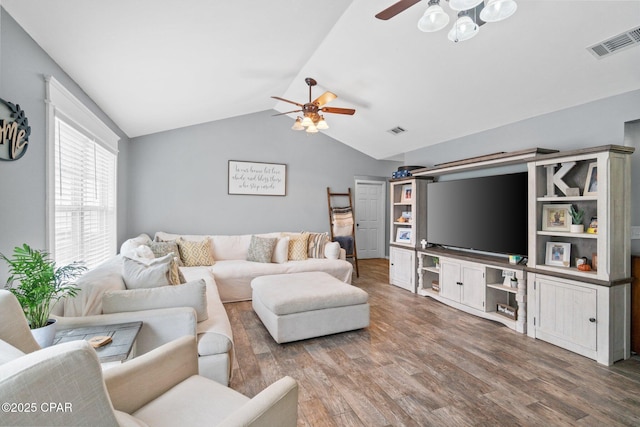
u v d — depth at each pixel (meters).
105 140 3.20
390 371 2.19
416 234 4.34
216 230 5.03
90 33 1.91
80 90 2.60
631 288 2.45
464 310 3.50
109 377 1.05
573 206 2.68
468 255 3.58
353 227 5.85
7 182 1.56
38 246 1.85
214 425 1.03
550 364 2.29
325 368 2.23
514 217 3.12
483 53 2.62
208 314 2.15
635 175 2.58
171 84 3.07
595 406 1.80
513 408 1.78
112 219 3.62
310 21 2.60
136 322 1.66
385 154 5.79
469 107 3.42
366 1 2.44
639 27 2.01
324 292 2.82
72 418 0.53
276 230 5.43
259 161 5.29
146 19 1.92
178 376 1.28
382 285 4.75
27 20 1.65
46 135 1.93
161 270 2.06
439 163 4.46
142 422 0.98
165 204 4.72
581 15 2.06
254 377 2.10
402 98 3.71
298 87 4.22
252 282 3.38
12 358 0.70
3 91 1.53
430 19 1.71
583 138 2.79
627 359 2.38
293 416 1.04
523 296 2.89
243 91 3.97
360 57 3.19
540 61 2.51
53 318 1.60
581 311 2.44
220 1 1.97
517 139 3.38
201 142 4.91
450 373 2.16
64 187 2.27
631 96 2.48
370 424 1.64
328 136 5.84
